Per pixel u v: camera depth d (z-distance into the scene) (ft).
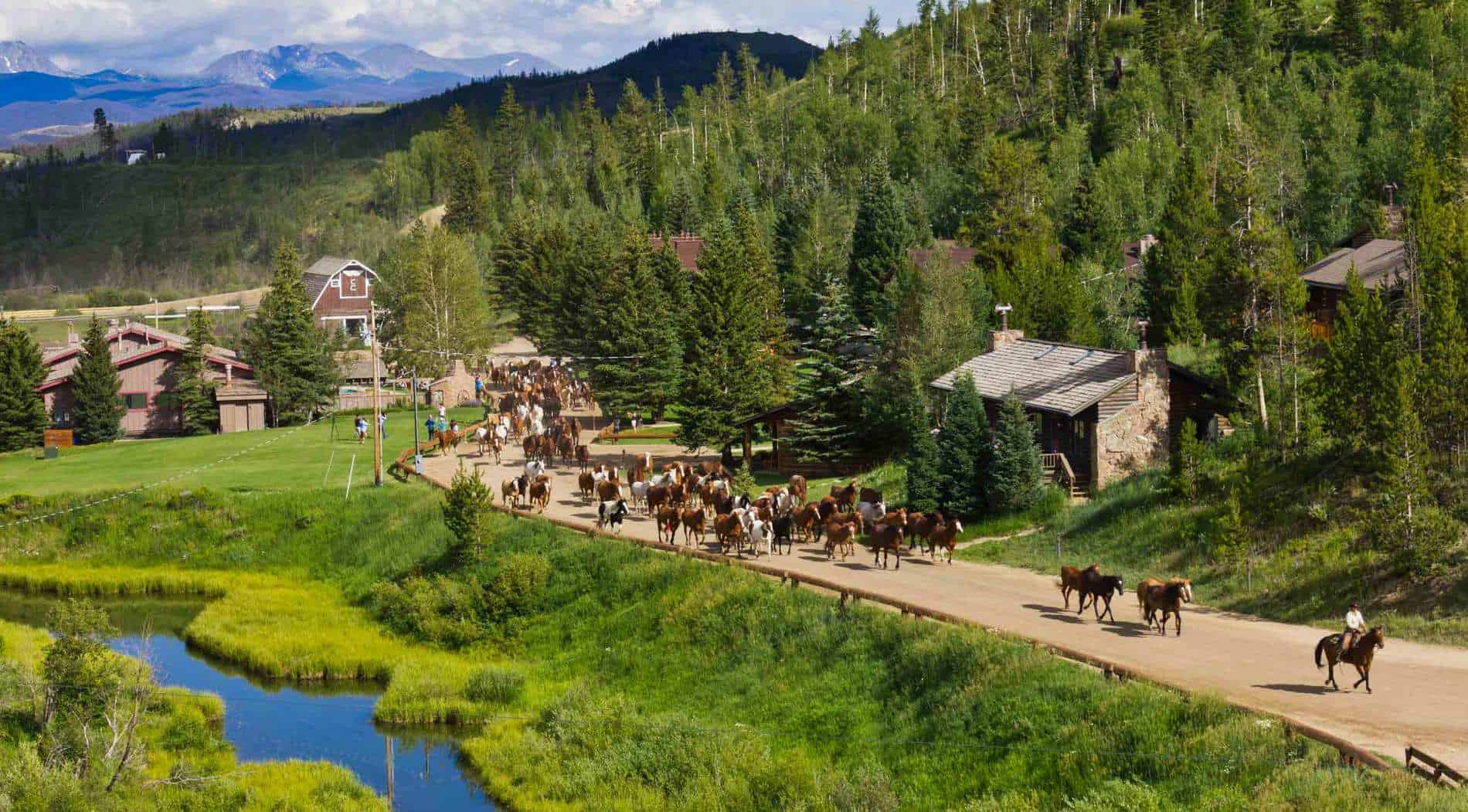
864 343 274.57
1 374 289.53
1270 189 378.94
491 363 377.71
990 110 605.31
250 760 126.11
